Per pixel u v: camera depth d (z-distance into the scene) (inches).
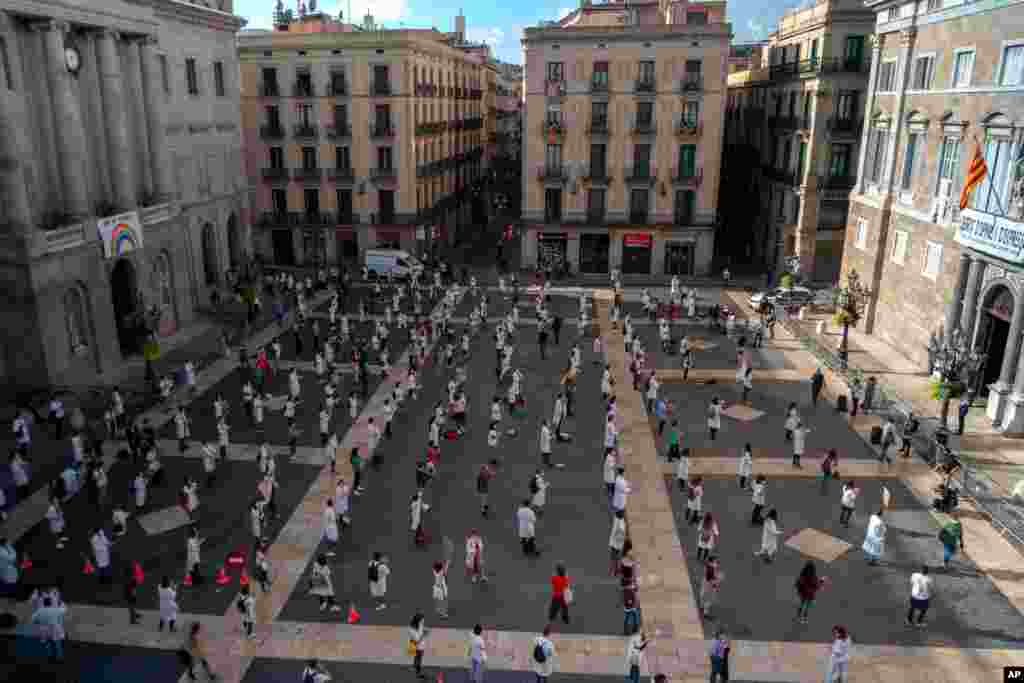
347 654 643.5
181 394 1234.0
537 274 2122.3
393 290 1964.8
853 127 1851.6
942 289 1250.0
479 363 1398.9
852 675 612.1
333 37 2060.8
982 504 863.7
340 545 806.5
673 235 2101.4
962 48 1203.2
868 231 1531.7
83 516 864.9
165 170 1459.2
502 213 3523.6
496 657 639.1
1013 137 1071.0
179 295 1540.4
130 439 977.5
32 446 1016.9
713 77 1963.6
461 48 3494.1
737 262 2359.7
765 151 2305.6
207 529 838.5
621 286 2032.5
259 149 2183.8
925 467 971.9
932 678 609.6
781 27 2196.1
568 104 2037.4
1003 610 692.1
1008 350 1063.6
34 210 1139.9
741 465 915.4
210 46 1675.7
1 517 829.2
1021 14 1052.5
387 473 967.6
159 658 637.9
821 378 1157.1
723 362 1401.3
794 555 781.3
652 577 745.6
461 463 994.7
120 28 1295.5
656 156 2044.8
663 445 1042.7
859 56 1808.6
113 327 1291.8
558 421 1065.5
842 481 935.7
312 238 2236.7
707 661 632.4
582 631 671.1
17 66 1077.8
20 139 1082.7
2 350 1127.0
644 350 1475.1
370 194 2171.5
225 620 686.5
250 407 1133.7
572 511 872.3
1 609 701.9
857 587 727.7
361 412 1163.9
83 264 1204.5
